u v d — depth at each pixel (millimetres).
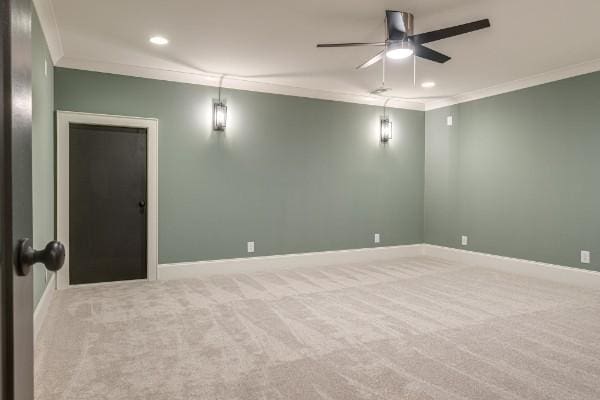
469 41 3820
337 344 2832
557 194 4828
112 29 3582
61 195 4312
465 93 5824
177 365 2496
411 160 6535
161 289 4344
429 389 2205
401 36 3049
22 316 667
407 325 3223
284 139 5504
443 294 4164
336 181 5895
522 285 4566
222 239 5133
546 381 2299
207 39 3811
